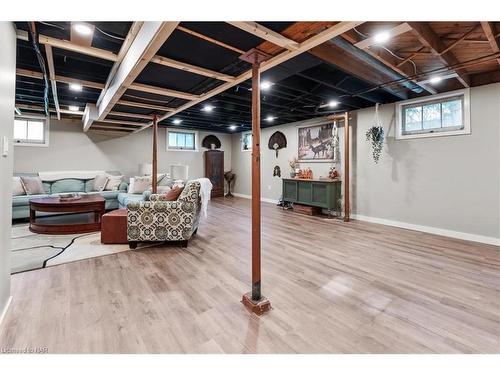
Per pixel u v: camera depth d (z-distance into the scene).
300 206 6.21
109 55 2.53
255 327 1.77
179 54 2.18
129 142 7.49
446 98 4.12
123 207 5.13
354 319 1.87
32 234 4.08
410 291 2.28
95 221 4.49
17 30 2.18
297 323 1.82
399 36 2.67
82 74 3.37
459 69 3.30
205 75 2.54
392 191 4.82
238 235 4.13
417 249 3.44
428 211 4.35
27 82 3.71
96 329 1.73
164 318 1.87
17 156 5.89
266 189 7.91
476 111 3.81
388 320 1.86
